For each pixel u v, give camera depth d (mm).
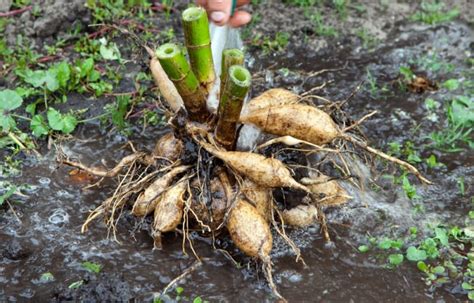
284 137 981
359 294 981
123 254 1014
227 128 971
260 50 1385
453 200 1110
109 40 1366
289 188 1028
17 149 1159
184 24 941
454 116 1228
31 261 1007
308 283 989
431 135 1210
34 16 1382
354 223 1064
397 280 1001
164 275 991
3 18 1373
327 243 1036
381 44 1409
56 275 989
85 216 1066
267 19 1443
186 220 982
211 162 993
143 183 1025
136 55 1279
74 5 1375
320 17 1449
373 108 1267
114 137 1193
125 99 1202
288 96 1047
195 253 980
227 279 989
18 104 1196
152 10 1441
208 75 976
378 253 1032
